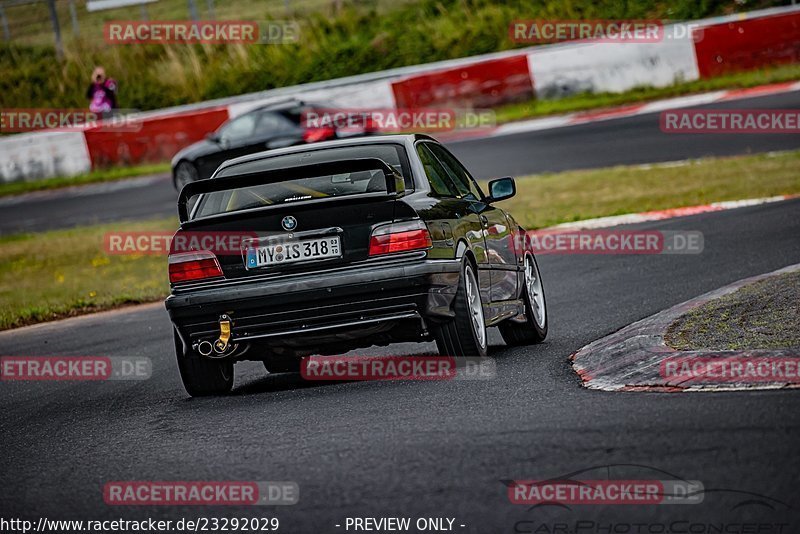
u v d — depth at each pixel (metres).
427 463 17.17
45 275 64.00
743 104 84.81
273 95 104.81
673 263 42.19
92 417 26.08
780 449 15.79
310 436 20.14
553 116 97.88
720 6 115.75
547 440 17.73
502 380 23.98
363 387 25.20
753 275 36.16
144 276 59.34
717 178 64.19
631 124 88.00
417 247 24.61
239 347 25.41
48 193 100.88
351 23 130.75
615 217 56.88
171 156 105.81
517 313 30.27
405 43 125.25
